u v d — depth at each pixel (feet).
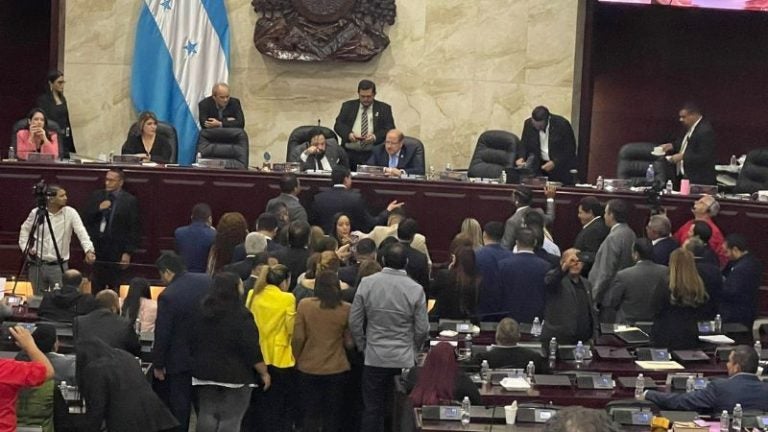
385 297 35.24
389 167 52.29
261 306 35.99
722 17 66.64
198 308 33.99
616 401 30.66
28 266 46.06
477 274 38.83
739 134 66.80
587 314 37.29
